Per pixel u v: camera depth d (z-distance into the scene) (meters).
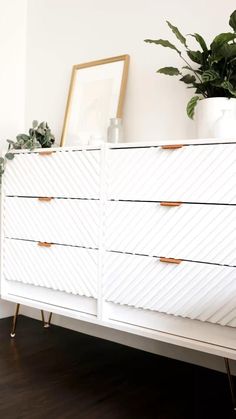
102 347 2.40
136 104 2.34
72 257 2.09
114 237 1.93
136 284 1.86
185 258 1.72
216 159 1.62
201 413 1.68
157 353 2.30
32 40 2.93
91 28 2.55
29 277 2.30
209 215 1.65
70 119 2.61
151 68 2.27
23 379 1.97
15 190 2.36
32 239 2.28
